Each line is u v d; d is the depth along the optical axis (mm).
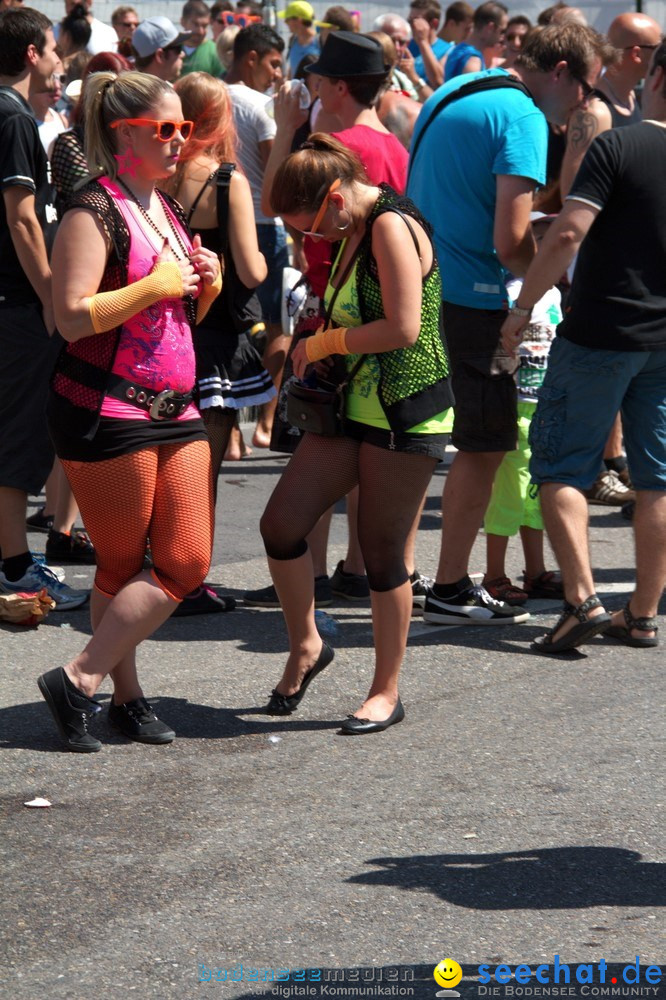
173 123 5801
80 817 5570
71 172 8219
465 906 4848
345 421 6398
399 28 16547
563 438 7598
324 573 8594
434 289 6312
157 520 6078
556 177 9531
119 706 6430
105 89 5836
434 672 7426
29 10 8461
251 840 5371
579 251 7738
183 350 6027
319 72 8438
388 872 5109
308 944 4598
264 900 4891
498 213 7879
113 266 5824
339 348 6195
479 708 6883
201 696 7008
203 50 17375
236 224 7645
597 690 7164
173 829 5465
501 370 7957
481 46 16859
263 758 6211
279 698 6766
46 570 8500
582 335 7473
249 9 18391
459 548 8203
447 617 8281
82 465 5965
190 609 8406
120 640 6145
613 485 11531
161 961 4488
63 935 4645
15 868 5121
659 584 7809
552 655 7750
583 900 4906
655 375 7613
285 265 12727
